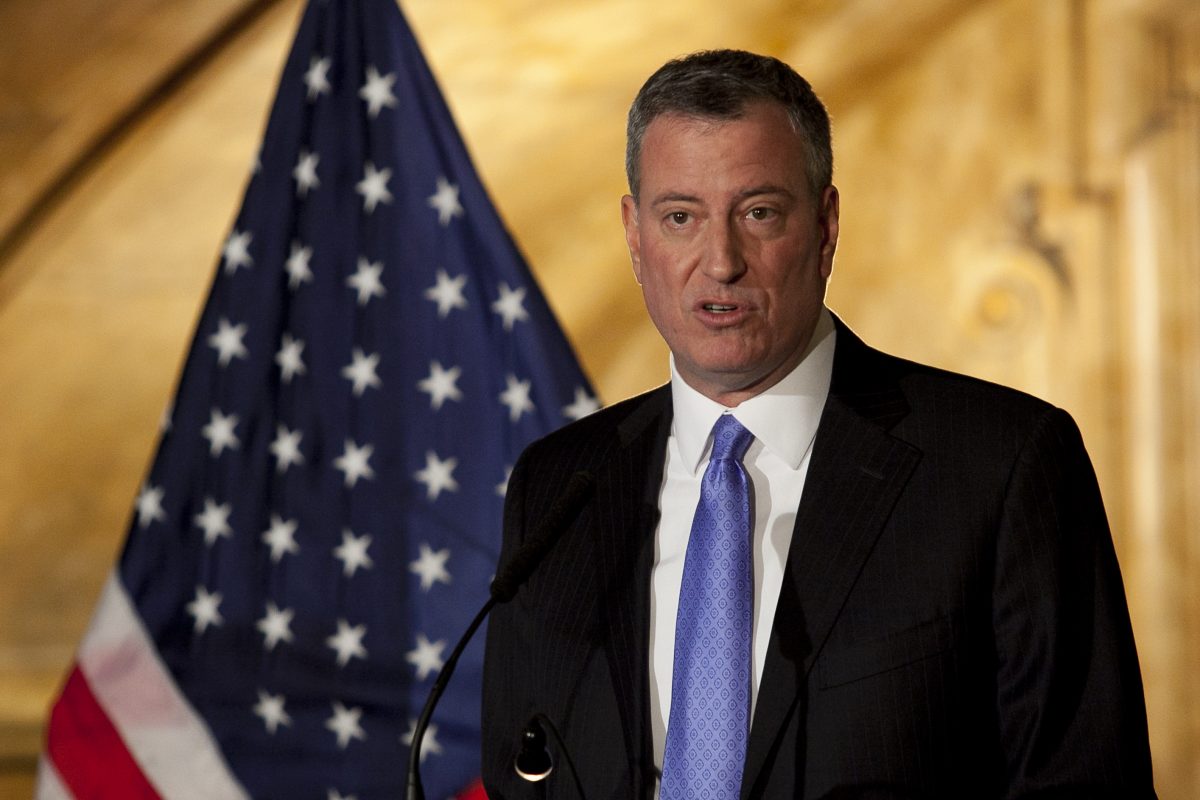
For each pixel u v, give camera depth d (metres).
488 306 9.17
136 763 8.65
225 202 12.20
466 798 8.61
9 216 11.98
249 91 12.26
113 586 8.86
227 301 9.20
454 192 9.29
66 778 8.63
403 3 12.42
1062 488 4.38
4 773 11.40
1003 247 12.27
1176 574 11.98
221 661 8.80
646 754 4.47
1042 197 12.27
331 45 9.47
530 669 4.96
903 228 12.34
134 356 12.03
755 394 4.72
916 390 4.76
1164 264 12.16
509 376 9.07
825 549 4.41
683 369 4.80
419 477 9.02
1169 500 12.03
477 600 8.84
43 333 11.95
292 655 8.81
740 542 4.52
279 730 8.72
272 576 8.90
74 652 11.69
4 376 11.90
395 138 9.37
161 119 12.16
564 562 4.93
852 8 12.45
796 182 4.49
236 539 8.92
